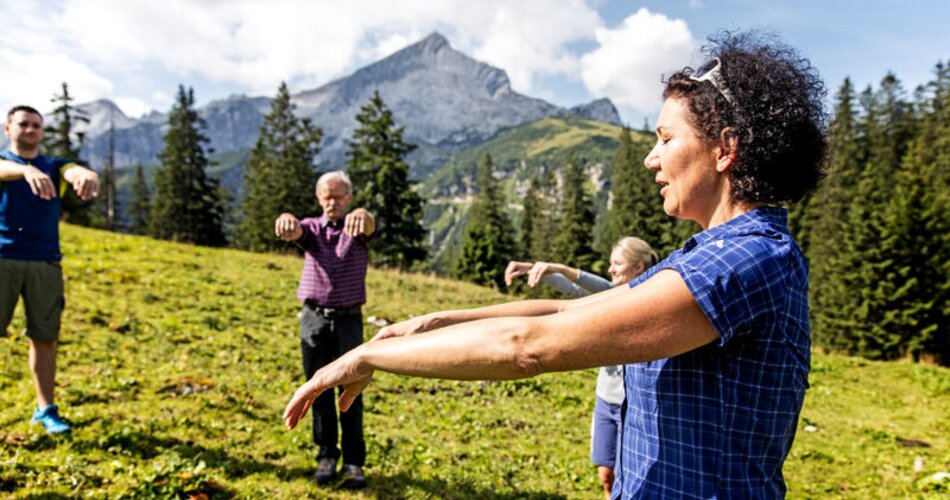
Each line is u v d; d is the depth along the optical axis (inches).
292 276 696.4
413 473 222.5
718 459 47.2
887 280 1155.3
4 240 199.0
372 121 1713.8
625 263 182.9
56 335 209.8
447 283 850.1
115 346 341.1
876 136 2445.9
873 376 633.6
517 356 43.0
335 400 206.2
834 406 478.0
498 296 797.2
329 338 202.4
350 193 206.1
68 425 209.2
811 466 309.9
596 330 42.4
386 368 48.4
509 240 2908.5
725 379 47.2
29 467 179.9
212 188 2284.7
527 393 388.5
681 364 49.2
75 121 2252.7
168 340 372.2
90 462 191.9
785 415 48.1
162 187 2294.5
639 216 2471.7
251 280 634.8
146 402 254.5
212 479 188.7
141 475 184.4
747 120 49.0
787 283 46.6
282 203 2281.0
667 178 55.1
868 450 346.3
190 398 266.5
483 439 284.5
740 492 46.6
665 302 43.1
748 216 50.2
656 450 50.4
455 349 45.0
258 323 462.9
